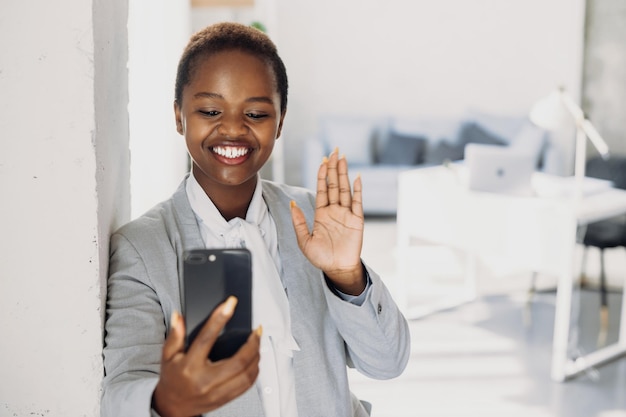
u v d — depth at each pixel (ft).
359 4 23.45
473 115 22.68
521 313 14.01
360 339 3.29
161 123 5.80
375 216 21.35
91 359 3.23
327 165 3.11
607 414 10.12
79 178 3.15
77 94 3.11
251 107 3.09
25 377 3.23
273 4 19.02
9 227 3.15
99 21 3.22
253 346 2.40
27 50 3.07
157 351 3.10
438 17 23.36
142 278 3.22
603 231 13.50
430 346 12.44
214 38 3.08
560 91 11.74
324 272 3.19
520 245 11.64
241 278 2.59
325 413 3.32
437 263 17.04
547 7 22.39
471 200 12.41
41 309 3.20
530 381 11.15
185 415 2.42
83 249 3.18
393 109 23.94
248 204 3.48
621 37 18.80
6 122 3.10
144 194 5.81
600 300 14.96
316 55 23.72
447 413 10.11
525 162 12.09
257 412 3.15
